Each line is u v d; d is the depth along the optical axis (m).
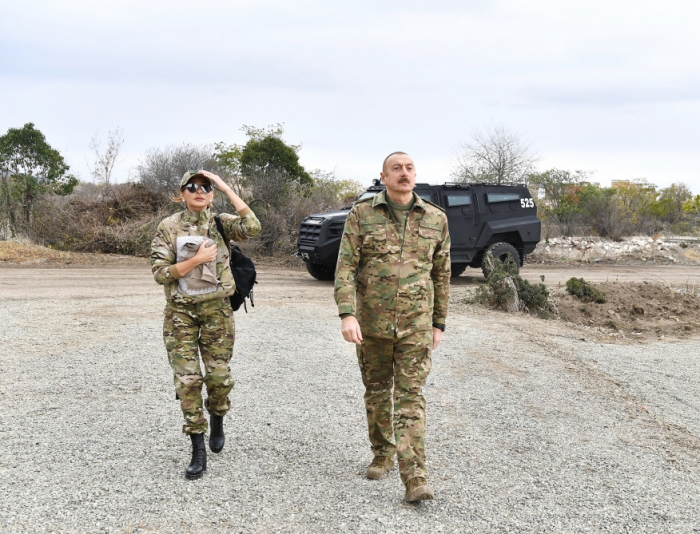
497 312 10.86
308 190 21.86
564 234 27.25
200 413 3.87
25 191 19.22
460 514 3.43
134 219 19.88
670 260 22.59
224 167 23.45
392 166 3.56
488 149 26.59
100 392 5.58
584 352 7.96
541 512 3.50
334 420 5.02
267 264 18.47
